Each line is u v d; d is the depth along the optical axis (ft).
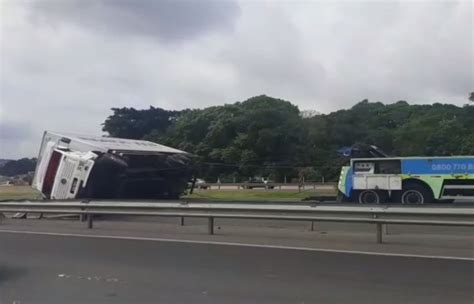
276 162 202.69
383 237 38.24
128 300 22.34
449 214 33.50
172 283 25.25
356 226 44.27
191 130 221.66
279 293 22.89
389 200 67.21
